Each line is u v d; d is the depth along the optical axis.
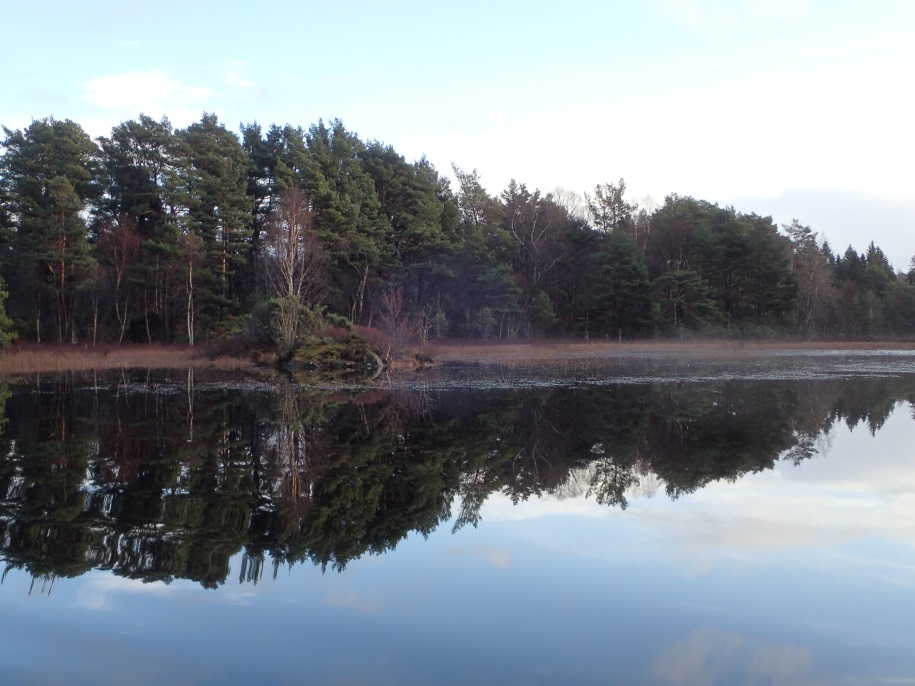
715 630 7.23
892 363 46.91
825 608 7.80
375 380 34.34
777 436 18.95
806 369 41.41
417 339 48.56
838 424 20.94
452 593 8.15
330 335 40.66
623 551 9.66
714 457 16.27
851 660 6.63
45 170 51.44
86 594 8.03
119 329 57.38
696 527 10.84
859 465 15.37
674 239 75.62
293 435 18.31
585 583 8.49
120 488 12.64
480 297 63.00
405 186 61.84
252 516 11.12
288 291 44.59
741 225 76.50
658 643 6.93
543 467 15.16
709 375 37.22
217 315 57.53
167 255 51.78
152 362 42.69
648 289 70.00
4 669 6.32
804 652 6.78
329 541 10.01
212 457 15.41
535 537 10.29
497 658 6.61
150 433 18.36
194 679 6.18
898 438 18.61
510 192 77.62
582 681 6.20
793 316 81.06
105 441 17.17
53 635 7.00
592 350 61.84
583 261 74.81
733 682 6.20
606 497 12.67
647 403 25.55
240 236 55.81
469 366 44.22
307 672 6.32
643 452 16.83
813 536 10.38
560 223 76.88
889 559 9.35
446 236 61.97
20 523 10.52
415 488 13.16
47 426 19.41
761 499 12.53
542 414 22.81
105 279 55.50
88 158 55.41
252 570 8.83
